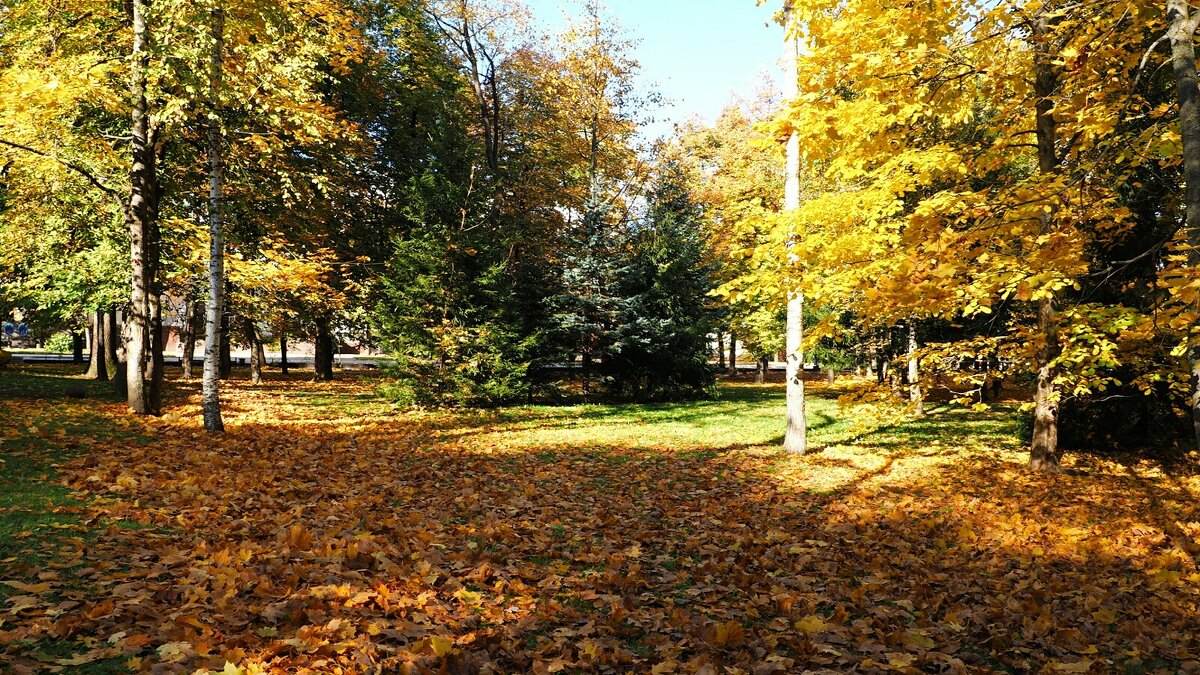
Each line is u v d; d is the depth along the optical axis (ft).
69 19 42.93
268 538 16.42
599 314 67.56
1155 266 30.60
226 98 34.17
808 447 40.37
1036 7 23.39
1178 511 24.94
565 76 77.97
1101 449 36.11
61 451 26.53
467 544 17.80
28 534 14.49
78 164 39.50
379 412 53.78
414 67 75.46
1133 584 17.67
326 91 65.98
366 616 11.70
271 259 49.90
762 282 25.75
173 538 15.38
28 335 152.76
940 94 25.38
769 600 15.26
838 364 74.02
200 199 51.65
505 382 58.44
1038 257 18.98
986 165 29.37
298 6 36.94
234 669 8.93
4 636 9.43
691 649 12.26
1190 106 15.06
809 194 70.59
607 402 70.69
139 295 41.29
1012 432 45.88
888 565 18.80
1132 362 27.25
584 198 70.33
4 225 50.55
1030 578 17.79
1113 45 22.86
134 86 39.52
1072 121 26.11
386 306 59.31
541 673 10.51
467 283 58.95
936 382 29.32
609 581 15.85
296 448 33.37
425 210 58.70
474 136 78.43
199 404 49.80
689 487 29.40
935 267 18.10
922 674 11.69
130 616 10.65
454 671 10.17
